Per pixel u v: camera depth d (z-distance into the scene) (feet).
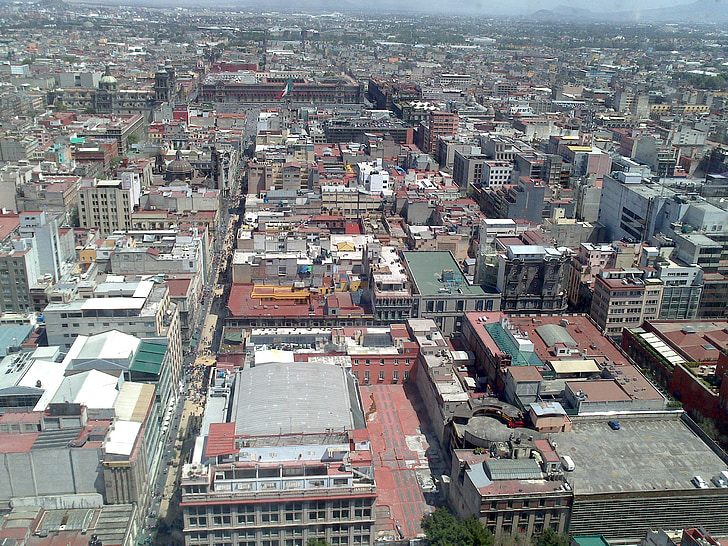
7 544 615.16
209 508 654.12
